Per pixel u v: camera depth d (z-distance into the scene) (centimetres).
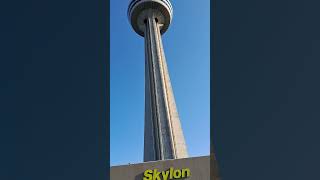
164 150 8525
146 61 11250
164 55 11356
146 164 5241
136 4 12381
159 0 12350
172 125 9231
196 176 4991
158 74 10425
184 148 8856
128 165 5222
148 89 10281
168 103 9738
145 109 10219
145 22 12750
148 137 9281
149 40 11706
